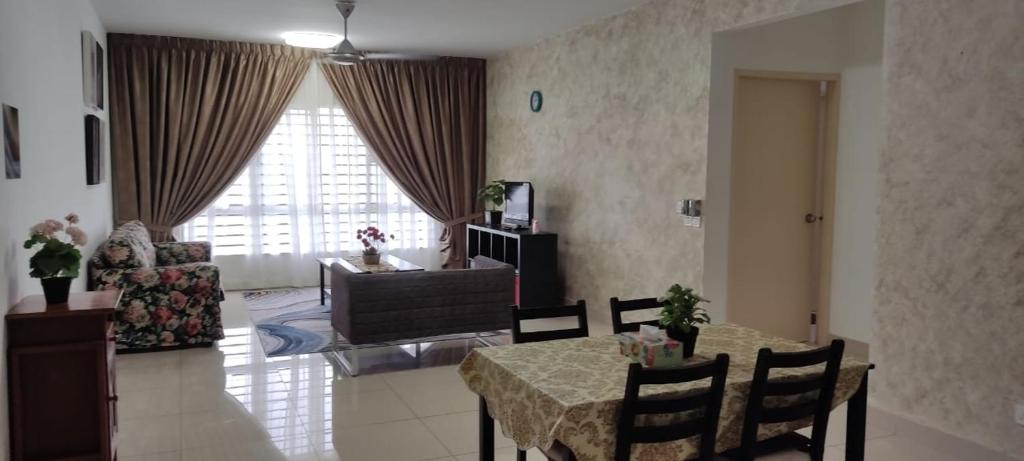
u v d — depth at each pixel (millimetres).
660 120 5688
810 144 5703
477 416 4184
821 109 5688
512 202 7602
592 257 6719
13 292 3047
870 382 4133
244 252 8117
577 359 2832
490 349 2980
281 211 8219
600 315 6621
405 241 8820
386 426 4020
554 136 7320
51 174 4062
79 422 2969
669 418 2463
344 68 8211
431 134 8633
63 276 3043
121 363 5219
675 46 5484
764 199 5586
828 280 5766
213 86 7652
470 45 7887
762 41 5281
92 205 5691
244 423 4051
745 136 5457
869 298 5465
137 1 5816
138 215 7477
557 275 7266
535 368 2709
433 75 8602
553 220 7383
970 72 3518
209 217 7926
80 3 5254
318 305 7328
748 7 4742
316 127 8258
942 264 3695
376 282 4898
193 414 4191
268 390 4637
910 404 3895
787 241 5719
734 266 5539
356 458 3588
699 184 5273
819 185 5746
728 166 5266
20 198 3248
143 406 4320
